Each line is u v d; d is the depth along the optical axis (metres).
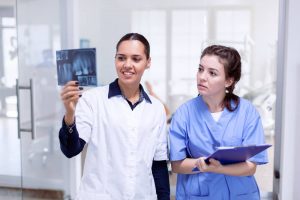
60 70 1.17
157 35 4.05
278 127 2.22
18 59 2.22
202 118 1.21
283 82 2.16
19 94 2.24
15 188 2.90
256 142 1.17
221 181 1.19
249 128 1.19
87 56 1.14
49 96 2.52
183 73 4.13
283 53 2.14
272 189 2.36
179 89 4.14
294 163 2.14
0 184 2.94
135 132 1.20
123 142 1.19
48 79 2.50
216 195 1.19
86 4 3.24
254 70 4.05
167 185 1.32
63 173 2.63
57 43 2.51
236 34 4.11
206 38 4.05
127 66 1.13
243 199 1.20
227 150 0.97
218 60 1.10
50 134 2.56
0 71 2.96
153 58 4.12
